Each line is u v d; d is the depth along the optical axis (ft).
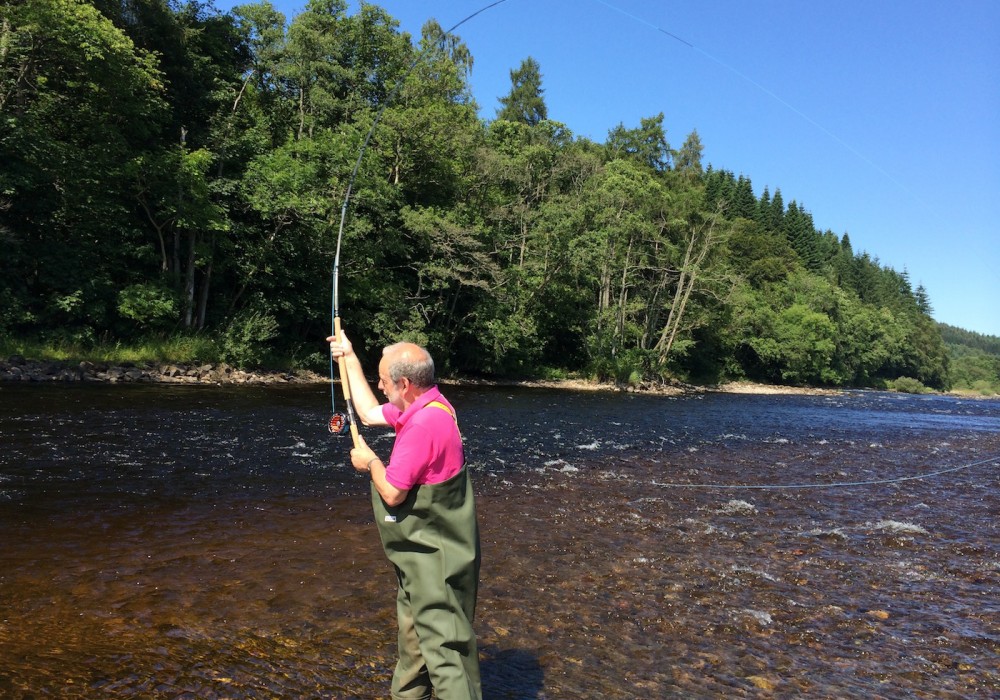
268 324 75.97
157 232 73.51
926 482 31.48
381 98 102.53
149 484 22.53
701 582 15.72
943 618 14.14
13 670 9.80
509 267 106.11
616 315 126.11
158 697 9.27
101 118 67.51
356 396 9.62
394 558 8.41
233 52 90.84
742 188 291.38
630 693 10.19
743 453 39.01
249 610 12.60
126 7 73.77
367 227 83.51
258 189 74.84
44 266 62.64
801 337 177.47
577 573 15.88
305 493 22.68
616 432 46.50
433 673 8.15
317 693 9.60
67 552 15.44
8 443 27.61
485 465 30.35
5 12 58.18
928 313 347.77
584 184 128.67
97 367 58.13
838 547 19.40
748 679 10.90
